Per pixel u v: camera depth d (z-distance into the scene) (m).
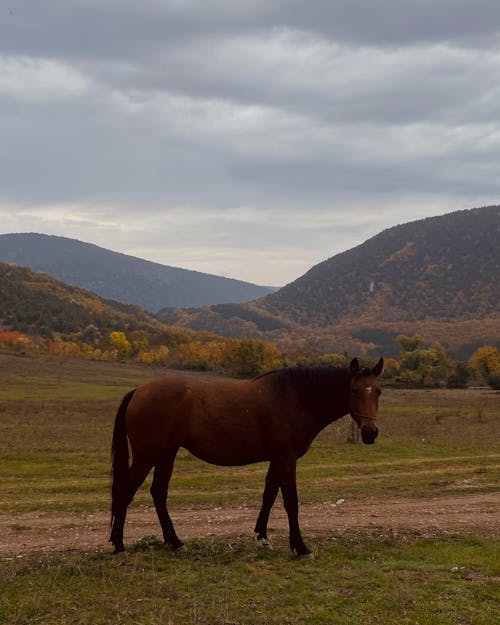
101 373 84.62
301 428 7.55
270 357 98.44
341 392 7.65
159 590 5.96
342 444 23.22
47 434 25.75
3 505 11.23
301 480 14.95
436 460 18.83
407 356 101.25
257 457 7.52
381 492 12.98
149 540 7.89
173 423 7.32
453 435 27.08
